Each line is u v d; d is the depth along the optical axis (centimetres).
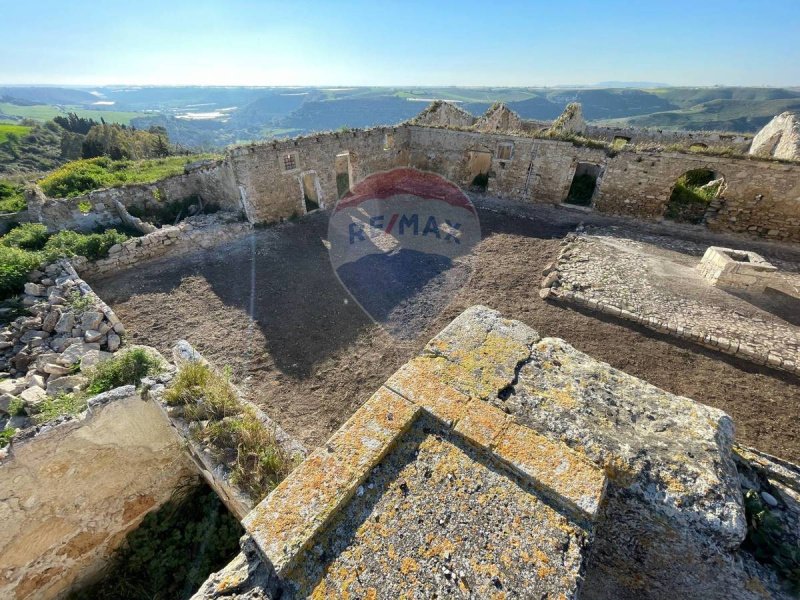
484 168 1880
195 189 1589
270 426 476
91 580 502
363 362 777
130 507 506
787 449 597
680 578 193
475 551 169
